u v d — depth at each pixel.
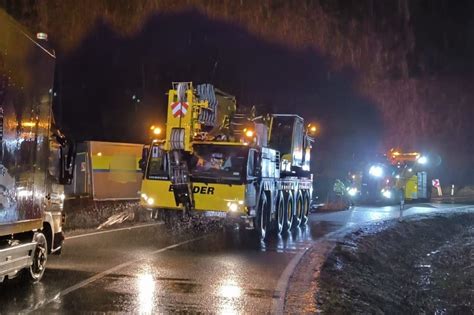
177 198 15.44
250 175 15.38
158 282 9.54
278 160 17.81
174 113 15.67
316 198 34.31
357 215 27.02
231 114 18.38
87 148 22.75
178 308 7.91
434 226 25.38
